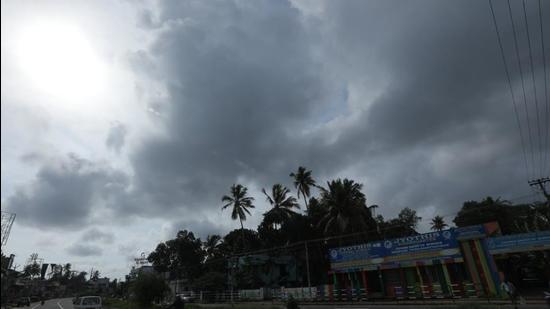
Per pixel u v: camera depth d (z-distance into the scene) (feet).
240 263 173.37
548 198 99.45
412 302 81.15
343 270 112.88
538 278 110.01
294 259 165.48
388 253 102.73
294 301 65.36
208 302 156.97
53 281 400.26
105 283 460.55
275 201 180.75
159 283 103.71
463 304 63.26
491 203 150.82
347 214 135.64
